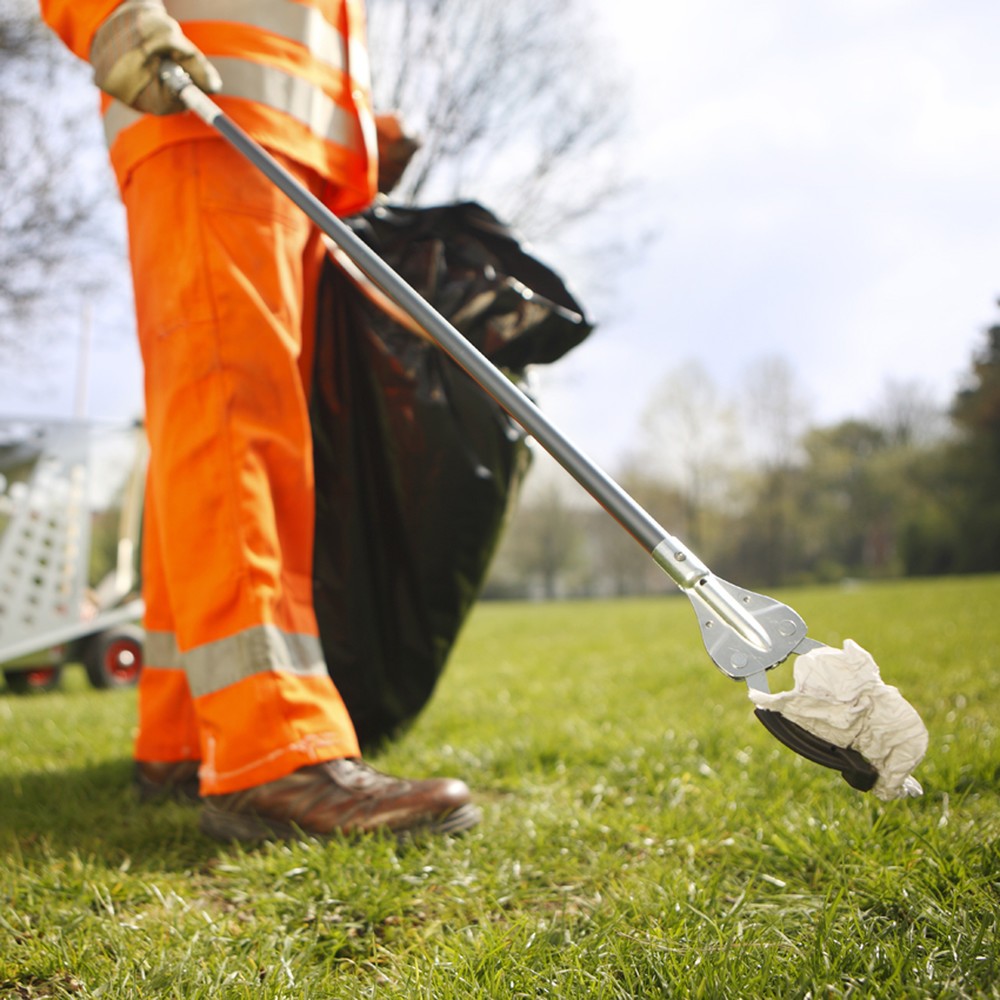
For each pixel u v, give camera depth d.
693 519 41.31
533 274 2.26
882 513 40.28
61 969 1.20
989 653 3.77
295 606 1.76
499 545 2.31
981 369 31.09
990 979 1.00
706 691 3.37
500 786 2.15
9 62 8.91
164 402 1.74
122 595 5.84
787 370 41.44
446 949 1.19
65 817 1.94
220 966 1.16
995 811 1.62
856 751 1.15
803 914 1.23
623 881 1.43
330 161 1.94
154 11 1.68
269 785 1.63
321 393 2.12
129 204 1.87
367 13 8.52
